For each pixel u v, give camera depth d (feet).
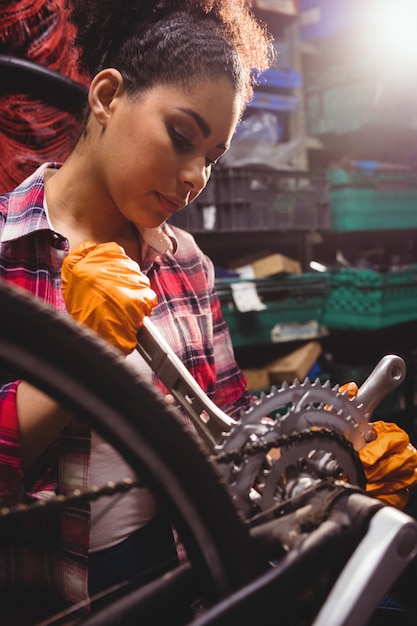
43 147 3.90
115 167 2.20
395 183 8.64
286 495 1.64
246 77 2.41
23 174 3.92
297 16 7.75
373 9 8.14
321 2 8.57
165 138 2.11
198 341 2.86
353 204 8.14
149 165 2.15
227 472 1.57
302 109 8.49
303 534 1.43
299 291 7.64
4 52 3.84
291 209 7.49
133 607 1.29
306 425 1.70
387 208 8.53
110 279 1.77
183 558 2.49
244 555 1.39
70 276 1.82
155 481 1.31
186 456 1.32
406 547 1.39
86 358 1.22
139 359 2.39
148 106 2.11
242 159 7.43
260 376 7.48
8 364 1.19
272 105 7.75
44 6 3.74
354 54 8.92
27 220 2.35
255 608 1.23
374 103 8.23
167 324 2.74
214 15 2.35
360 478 1.81
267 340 7.41
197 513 1.35
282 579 1.27
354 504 1.48
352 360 9.23
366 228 8.33
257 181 7.14
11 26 3.78
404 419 8.84
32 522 2.27
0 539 2.27
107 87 2.19
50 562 2.31
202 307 3.03
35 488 2.22
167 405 1.31
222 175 6.81
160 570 2.37
